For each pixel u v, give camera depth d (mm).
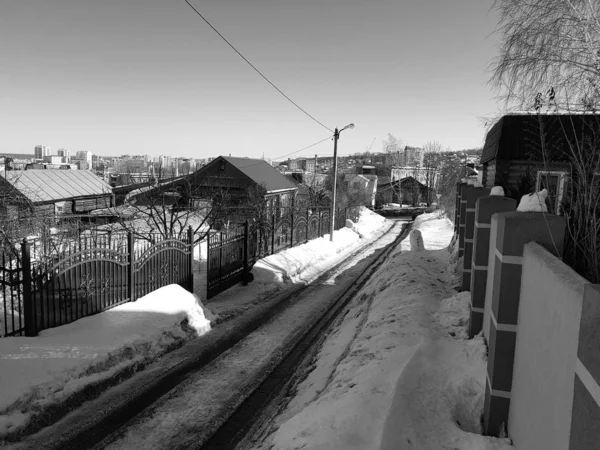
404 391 4746
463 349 6117
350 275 17547
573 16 6633
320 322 11133
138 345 7984
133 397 6730
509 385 4102
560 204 5102
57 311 7719
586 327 2170
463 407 4766
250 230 16078
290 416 5723
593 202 4309
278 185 38500
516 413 3869
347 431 4160
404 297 8922
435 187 66812
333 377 6266
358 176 54406
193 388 7125
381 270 15023
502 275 4031
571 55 6867
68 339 7289
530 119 12562
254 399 6797
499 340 4086
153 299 9562
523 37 7301
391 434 3961
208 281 12602
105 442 5531
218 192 26453
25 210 18094
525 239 3920
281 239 20297
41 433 5629
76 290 8086
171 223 18797
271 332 10133
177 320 9297
